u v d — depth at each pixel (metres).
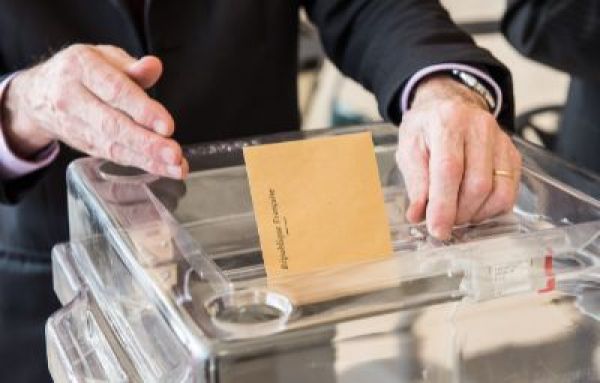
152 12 0.95
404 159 0.75
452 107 0.78
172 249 0.63
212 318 0.54
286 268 0.60
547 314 0.59
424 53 0.87
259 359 0.51
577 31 1.27
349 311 0.55
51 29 0.95
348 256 0.62
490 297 0.59
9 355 1.05
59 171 0.97
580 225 0.67
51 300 1.03
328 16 1.05
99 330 0.65
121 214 0.69
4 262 1.03
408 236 0.68
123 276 0.63
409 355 0.55
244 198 0.72
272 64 1.06
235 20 1.01
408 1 0.98
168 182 0.74
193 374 0.51
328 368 0.53
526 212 0.72
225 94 1.04
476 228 0.70
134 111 0.70
